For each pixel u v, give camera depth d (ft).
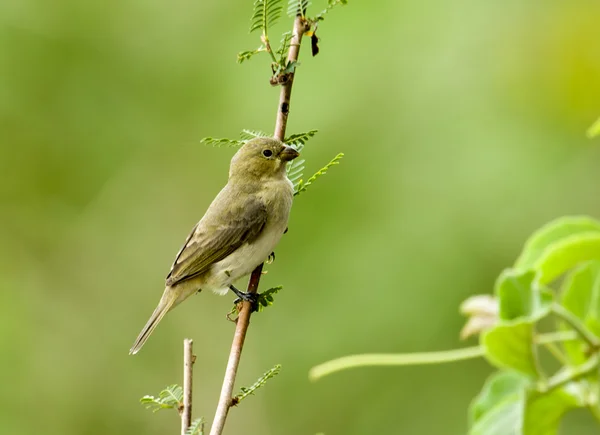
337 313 45.03
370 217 45.91
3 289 57.36
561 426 41.70
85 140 55.98
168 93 54.39
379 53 47.88
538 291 17.47
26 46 54.80
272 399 48.39
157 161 55.98
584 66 45.09
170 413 56.75
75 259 58.70
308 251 46.34
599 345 17.25
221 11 53.57
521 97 45.83
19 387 55.88
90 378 57.52
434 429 44.29
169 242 58.23
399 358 20.16
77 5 54.90
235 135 50.90
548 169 44.45
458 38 47.26
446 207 44.68
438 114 46.73
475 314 19.44
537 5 46.52
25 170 56.65
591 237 18.08
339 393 46.52
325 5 48.21
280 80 19.15
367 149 47.06
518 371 17.61
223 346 56.90
